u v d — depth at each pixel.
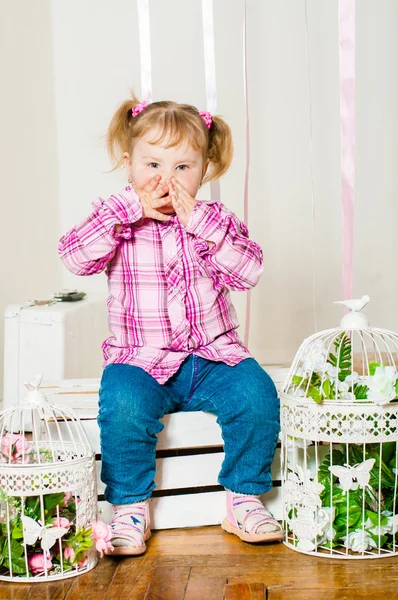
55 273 2.88
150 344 1.49
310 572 1.26
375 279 2.96
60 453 1.41
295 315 2.95
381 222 2.94
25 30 2.75
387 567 1.27
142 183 1.50
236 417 1.43
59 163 2.87
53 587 1.22
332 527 1.34
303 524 1.34
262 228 2.93
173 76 2.86
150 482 1.42
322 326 2.95
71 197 2.88
